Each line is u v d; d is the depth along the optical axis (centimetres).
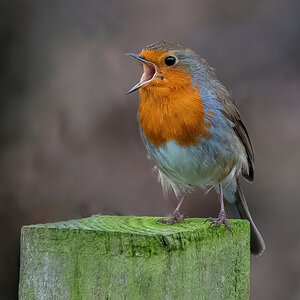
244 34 1278
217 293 551
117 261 488
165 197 1090
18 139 1152
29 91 1198
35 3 1242
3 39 1221
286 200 1143
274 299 1106
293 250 1118
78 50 1241
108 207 1091
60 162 1126
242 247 582
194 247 519
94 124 1162
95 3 1266
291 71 1259
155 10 1278
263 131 1196
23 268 510
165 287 487
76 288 496
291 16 1281
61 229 502
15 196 1091
